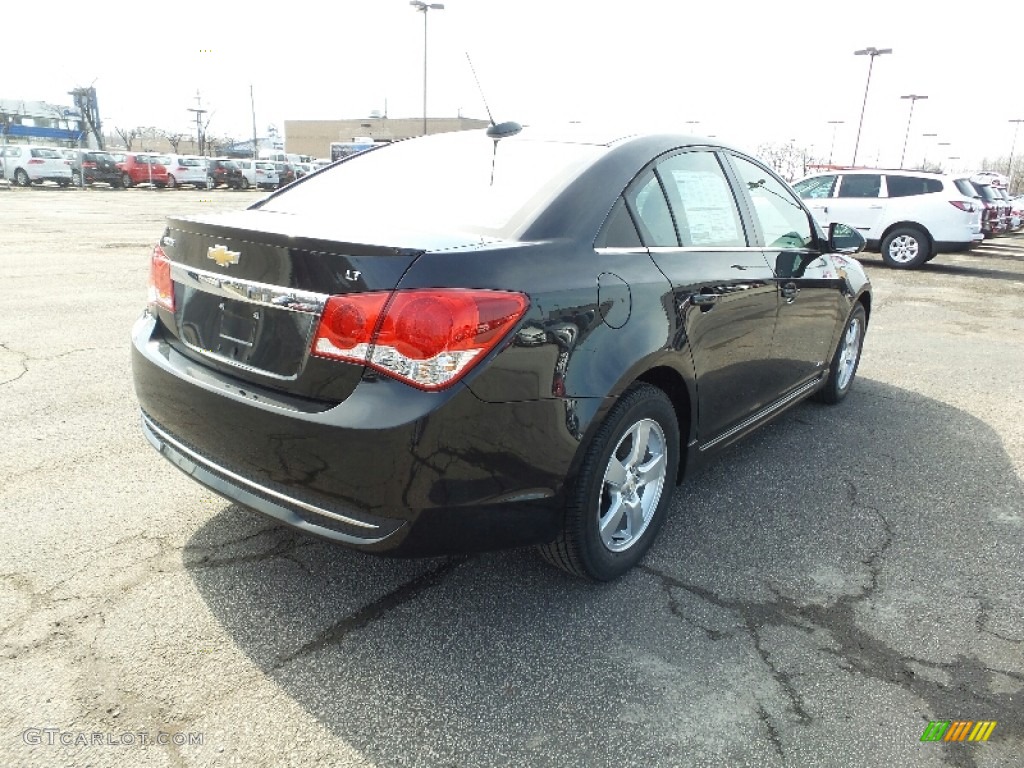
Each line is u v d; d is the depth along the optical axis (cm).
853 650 248
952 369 622
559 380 231
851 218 1406
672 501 353
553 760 200
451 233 238
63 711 208
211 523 311
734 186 346
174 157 3853
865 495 366
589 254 251
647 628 255
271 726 207
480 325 211
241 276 236
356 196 289
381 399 208
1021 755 206
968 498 366
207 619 251
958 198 1309
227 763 194
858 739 210
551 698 221
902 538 325
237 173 4081
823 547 314
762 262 344
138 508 321
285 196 310
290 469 222
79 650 232
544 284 230
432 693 222
